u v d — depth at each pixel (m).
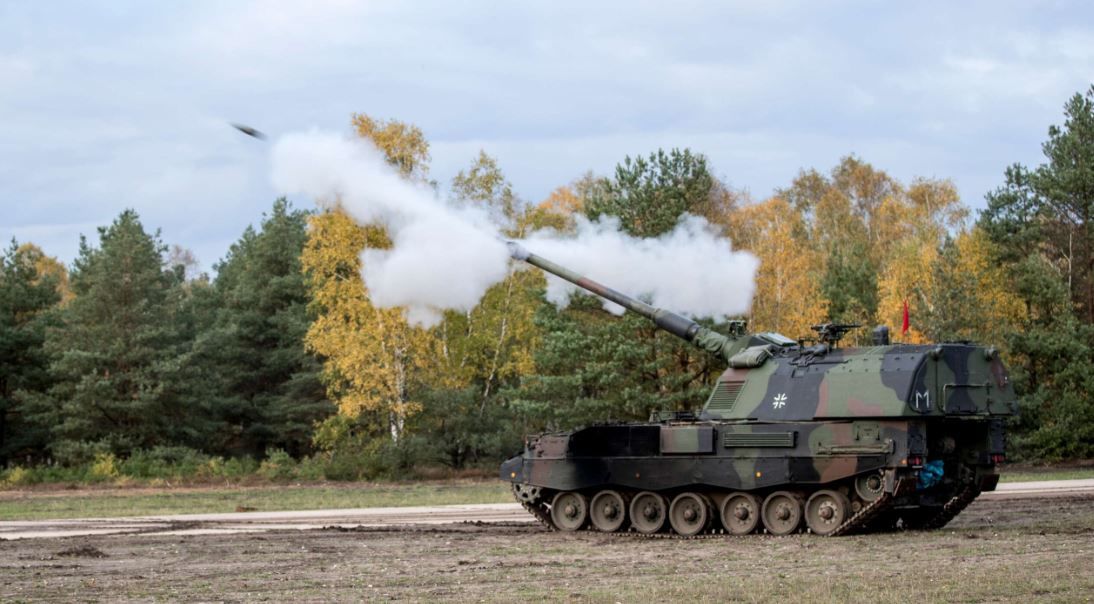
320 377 56.28
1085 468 54.22
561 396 51.03
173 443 58.25
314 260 50.81
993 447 28.17
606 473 28.30
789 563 20.36
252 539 25.70
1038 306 59.97
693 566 20.20
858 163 93.25
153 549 23.77
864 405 25.88
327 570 20.17
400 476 52.09
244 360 65.75
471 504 37.66
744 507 27.30
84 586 18.36
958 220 81.69
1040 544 22.31
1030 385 57.38
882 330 27.80
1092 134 61.03
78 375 56.06
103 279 57.53
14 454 61.28
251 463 53.66
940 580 17.33
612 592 16.86
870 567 19.34
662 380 48.12
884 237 81.88
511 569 20.08
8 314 60.81
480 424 54.09
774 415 27.17
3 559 22.25
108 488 48.84
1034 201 62.34
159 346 58.59
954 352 26.56
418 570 20.00
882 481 25.53
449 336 54.41
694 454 27.47
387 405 52.88
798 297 52.12
